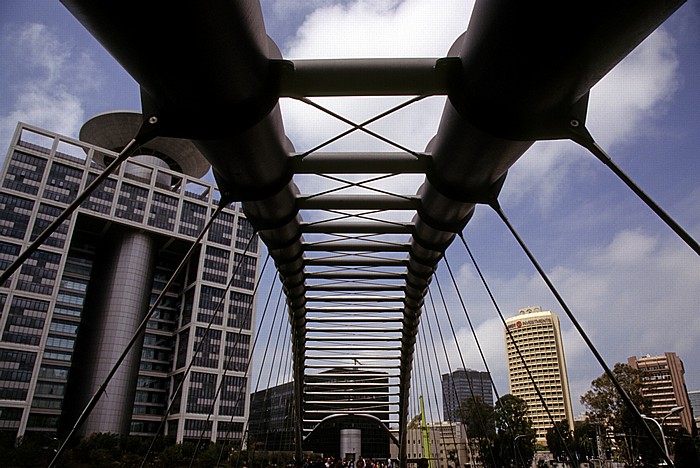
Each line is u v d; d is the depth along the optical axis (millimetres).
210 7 7207
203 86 9102
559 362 152500
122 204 114625
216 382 113812
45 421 101250
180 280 129625
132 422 112188
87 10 7266
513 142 10898
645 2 6844
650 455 55719
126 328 111688
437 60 10828
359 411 42719
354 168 14742
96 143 117125
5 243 97750
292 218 17656
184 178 124625
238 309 123000
